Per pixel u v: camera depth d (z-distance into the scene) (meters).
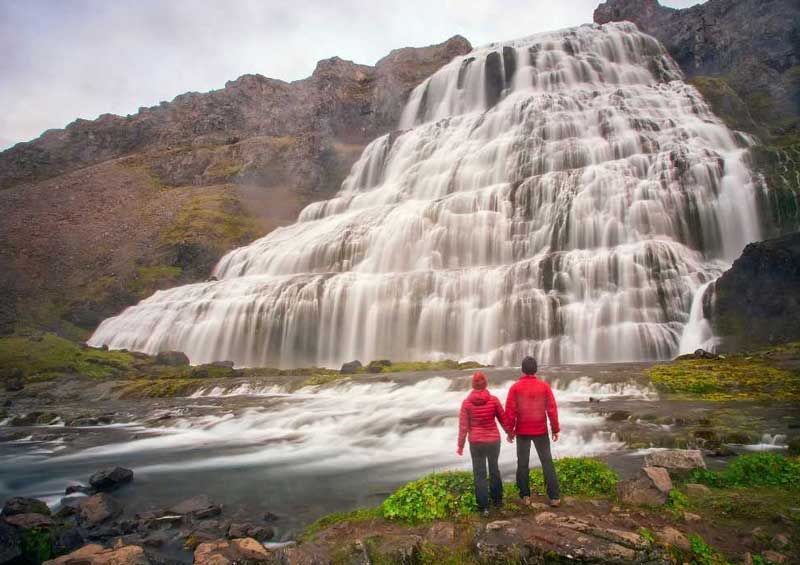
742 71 66.50
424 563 7.67
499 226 41.91
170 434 21.20
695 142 45.91
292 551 8.10
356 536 8.58
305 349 40.56
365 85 97.31
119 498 13.44
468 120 64.69
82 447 19.64
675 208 36.66
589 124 52.78
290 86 105.81
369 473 14.42
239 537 10.16
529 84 69.50
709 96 57.84
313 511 11.70
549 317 32.31
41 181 89.38
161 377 35.91
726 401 17.41
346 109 89.00
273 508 12.03
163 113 109.12
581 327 31.42
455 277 36.88
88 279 59.03
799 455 11.77
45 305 54.22
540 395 8.95
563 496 9.09
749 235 35.91
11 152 97.31
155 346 46.41
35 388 33.03
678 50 75.06
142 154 91.62
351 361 36.59
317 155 81.31
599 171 40.41
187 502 12.25
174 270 59.69
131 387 32.06
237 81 107.38
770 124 58.38
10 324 49.22
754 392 18.19
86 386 33.31
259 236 66.94
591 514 8.41
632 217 36.94
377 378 26.73
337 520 9.90
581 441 14.62
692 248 36.19
